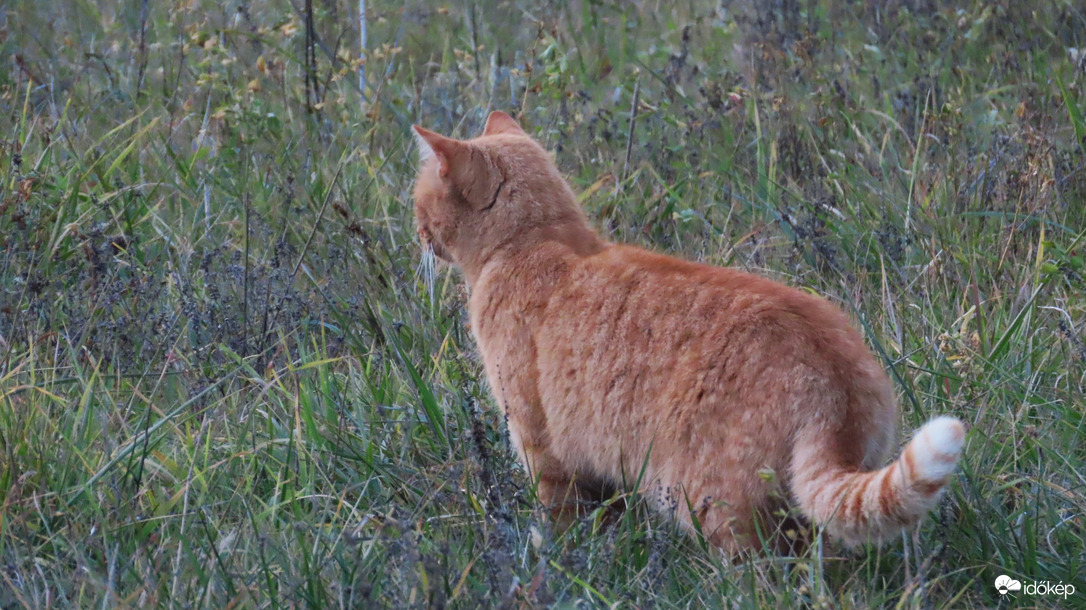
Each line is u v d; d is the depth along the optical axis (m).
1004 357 7.86
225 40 13.30
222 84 11.91
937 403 7.59
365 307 8.61
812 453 5.56
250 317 8.62
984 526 6.39
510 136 7.47
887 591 6.18
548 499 6.86
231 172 11.02
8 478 6.55
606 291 6.41
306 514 6.68
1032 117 10.73
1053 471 7.04
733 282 6.16
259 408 7.77
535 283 6.73
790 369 5.70
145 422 7.25
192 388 7.74
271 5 14.33
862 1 14.83
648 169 11.05
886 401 5.90
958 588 6.15
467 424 7.31
